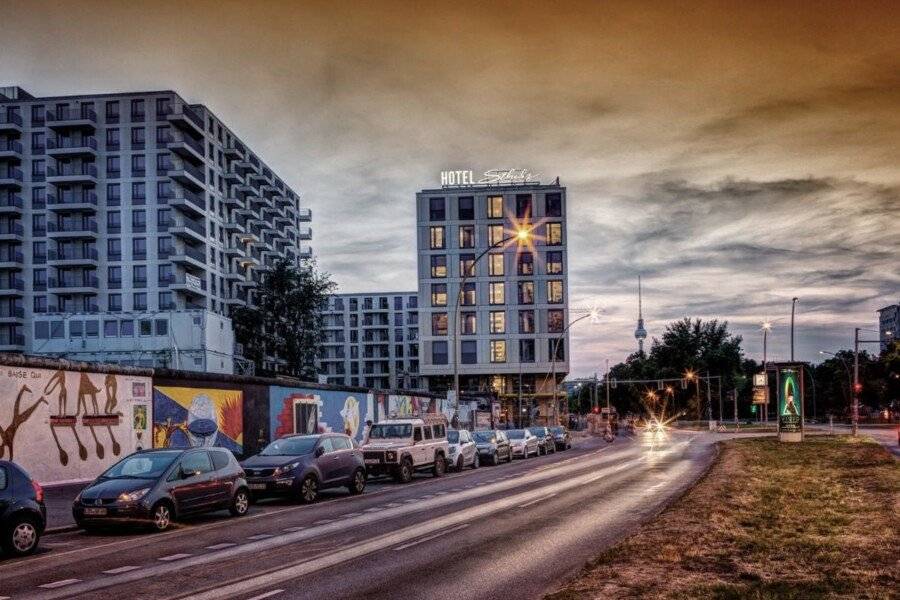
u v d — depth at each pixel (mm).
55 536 15383
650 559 10430
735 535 12266
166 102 87250
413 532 14680
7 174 87438
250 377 32156
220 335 72062
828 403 128125
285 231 122250
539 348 90562
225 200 95875
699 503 16453
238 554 12672
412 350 160375
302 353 90000
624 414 133625
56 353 70062
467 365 90688
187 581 10508
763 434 66625
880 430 70875
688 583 8930
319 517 17656
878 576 9195
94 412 23812
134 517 15312
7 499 12828
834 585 8695
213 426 29453
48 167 85562
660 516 14680
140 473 16375
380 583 10117
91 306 85750
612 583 8992
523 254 91812
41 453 21891
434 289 92000
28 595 9844
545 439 48031
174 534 15391
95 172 86375
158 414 26672
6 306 87188
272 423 33781
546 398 92750
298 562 11781
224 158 97125
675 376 126125
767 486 20109
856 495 17844
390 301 162125
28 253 86938
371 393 46094
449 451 33312
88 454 23484
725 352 125062
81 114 86562
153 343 69000
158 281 84938
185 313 69188
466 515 17094
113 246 86000
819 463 27797
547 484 24750
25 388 21500
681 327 131250
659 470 29531
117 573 11219
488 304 91312
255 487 20828
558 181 96125
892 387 79438
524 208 92250
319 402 38656
